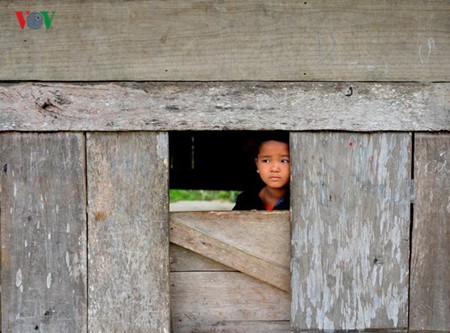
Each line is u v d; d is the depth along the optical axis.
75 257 2.73
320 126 2.67
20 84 2.66
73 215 2.71
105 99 2.67
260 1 2.63
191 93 2.67
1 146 2.69
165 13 2.64
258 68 2.66
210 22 2.64
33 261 2.73
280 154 2.92
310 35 2.64
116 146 2.69
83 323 2.75
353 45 2.65
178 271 2.84
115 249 2.72
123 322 2.75
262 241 2.79
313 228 2.72
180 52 2.66
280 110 2.67
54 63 2.66
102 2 2.64
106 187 2.71
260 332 2.85
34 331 2.75
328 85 2.66
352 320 2.75
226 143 4.39
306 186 2.70
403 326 2.75
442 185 2.70
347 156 2.69
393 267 2.73
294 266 2.73
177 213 2.77
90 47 2.65
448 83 2.66
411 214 2.74
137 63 2.66
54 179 2.70
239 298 2.85
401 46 2.65
